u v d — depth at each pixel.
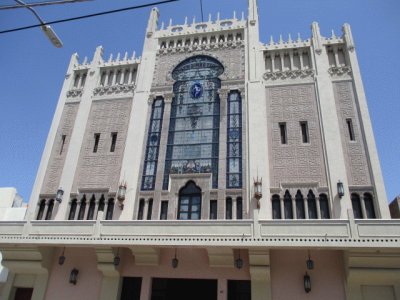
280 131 20.28
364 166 18.19
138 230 16.28
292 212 17.89
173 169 20.38
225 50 23.83
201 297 17.72
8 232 17.53
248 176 18.98
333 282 15.77
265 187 18.39
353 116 19.66
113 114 23.23
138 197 19.91
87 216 20.03
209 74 23.27
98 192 20.61
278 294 15.87
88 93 24.36
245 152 19.83
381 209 16.70
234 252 16.84
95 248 17.61
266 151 19.48
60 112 24.05
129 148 21.34
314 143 19.36
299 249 15.88
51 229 17.17
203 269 17.08
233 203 18.59
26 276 18.95
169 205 19.27
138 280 17.91
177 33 25.39
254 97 21.30
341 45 22.23
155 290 17.84
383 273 14.74
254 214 15.60
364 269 14.88
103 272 17.69
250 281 16.72
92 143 22.47
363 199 17.41
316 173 18.50
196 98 22.61
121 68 25.27
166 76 23.86
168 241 15.62
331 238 14.38
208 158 20.34
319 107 20.22
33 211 20.62
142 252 17.39
